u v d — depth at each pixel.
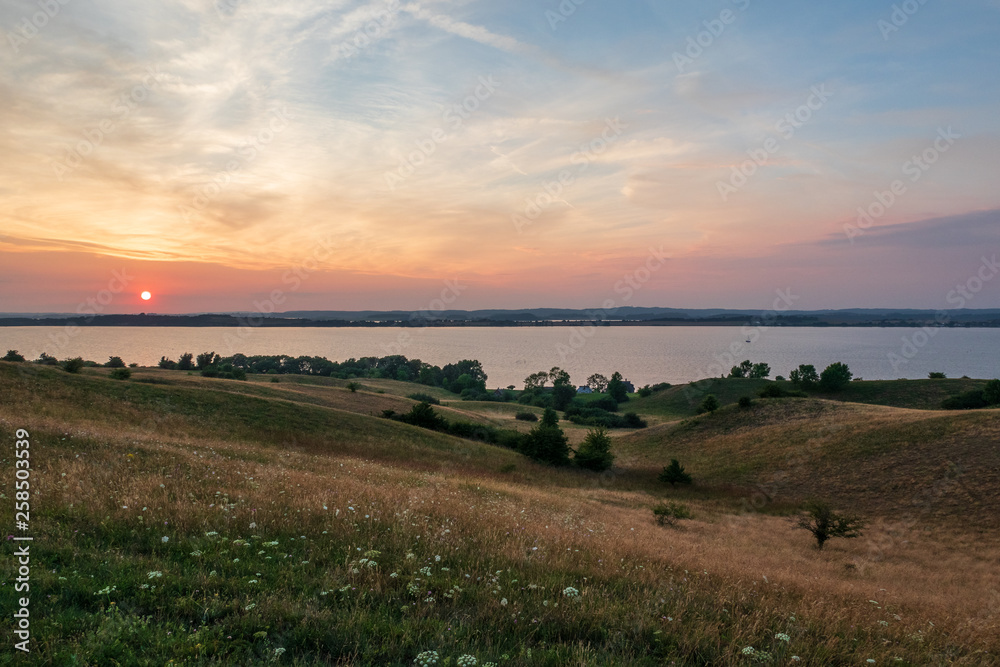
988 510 30.16
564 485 37.69
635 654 4.74
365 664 3.96
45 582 4.65
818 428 54.19
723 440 61.00
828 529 24.41
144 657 3.71
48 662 3.48
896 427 47.09
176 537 6.52
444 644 4.32
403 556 6.74
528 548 8.39
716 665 4.64
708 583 7.96
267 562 6.03
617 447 70.56
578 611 5.40
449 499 13.41
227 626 4.34
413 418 56.88
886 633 6.52
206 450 17.66
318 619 4.55
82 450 12.62
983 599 14.13
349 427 44.75
